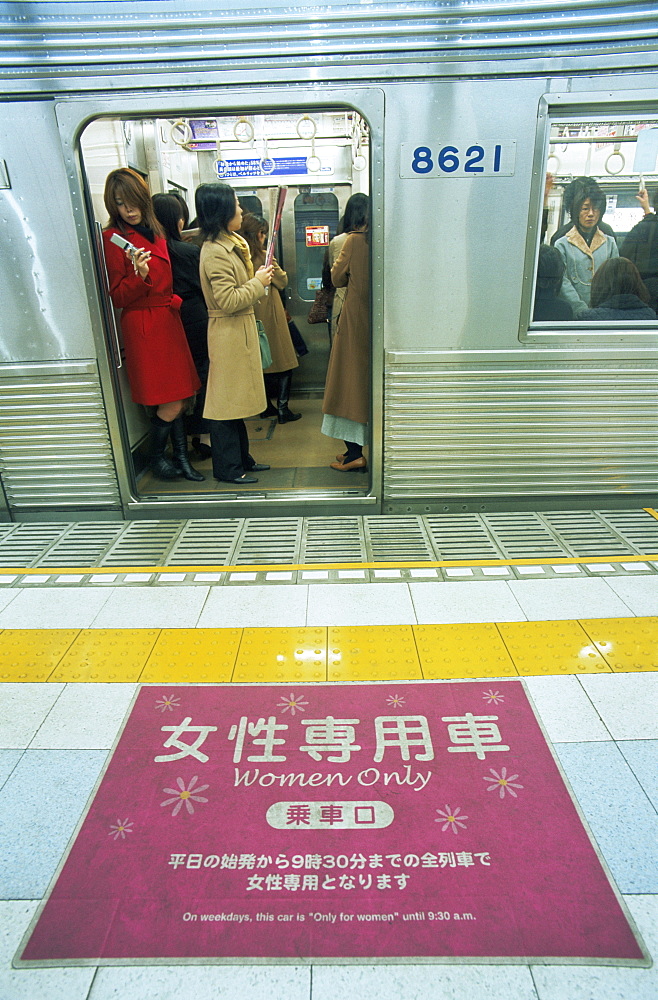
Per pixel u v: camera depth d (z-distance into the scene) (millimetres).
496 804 2080
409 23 3184
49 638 2971
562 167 3484
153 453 4590
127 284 3861
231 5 3168
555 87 3293
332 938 1699
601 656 2756
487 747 2299
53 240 3570
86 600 3277
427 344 3730
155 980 1622
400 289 3623
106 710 2525
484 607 3119
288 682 2645
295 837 1980
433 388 3803
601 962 1635
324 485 4387
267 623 3039
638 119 3389
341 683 2629
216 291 3789
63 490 4121
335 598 3230
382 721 2424
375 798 2107
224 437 4328
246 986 1604
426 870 1872
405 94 3303
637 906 1766
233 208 3775
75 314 3707
